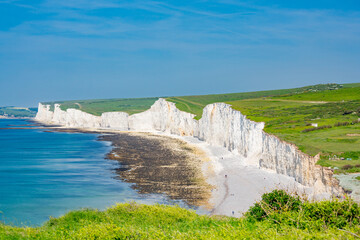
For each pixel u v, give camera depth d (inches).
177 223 863.1
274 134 2262.6
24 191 1897.1
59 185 2039.9
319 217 613.9
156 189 1919.3
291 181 1825.8
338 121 2559.1
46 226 841.5
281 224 594.6
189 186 1977.1
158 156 3255.4
